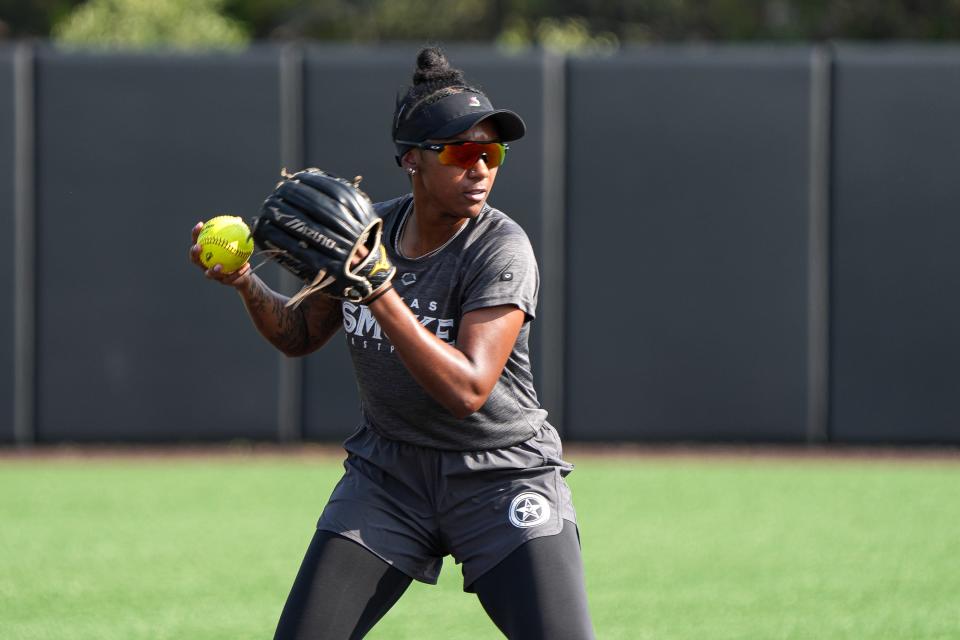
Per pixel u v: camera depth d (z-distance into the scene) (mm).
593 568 23688
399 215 12266
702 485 32469
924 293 35781
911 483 32844
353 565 11852
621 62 35875
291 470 34594
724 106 35812
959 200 35750
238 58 36031
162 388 36406
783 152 35844
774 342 36062
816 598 21469
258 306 12688
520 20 82375
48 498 30797
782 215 35906
